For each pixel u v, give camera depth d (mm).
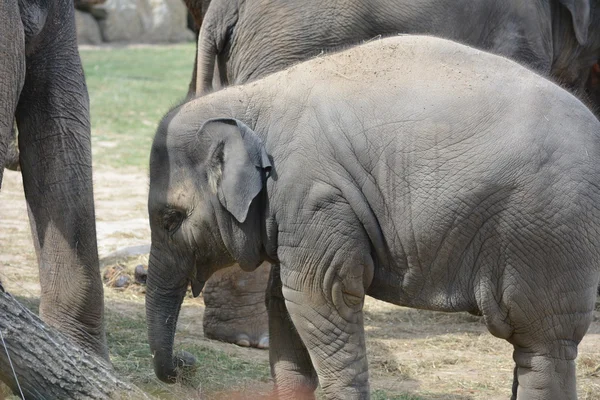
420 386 8570
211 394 7891
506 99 6277
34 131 7617
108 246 13750
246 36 9734
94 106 26578
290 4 9586
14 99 6508
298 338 7328
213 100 6844
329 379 6594
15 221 15375
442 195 6219
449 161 6215
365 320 10859
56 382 5805
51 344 5836
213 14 9891
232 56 9914
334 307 6504
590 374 8844
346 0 9570
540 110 6223
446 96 6320
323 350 6566
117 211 16156
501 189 6133
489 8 10328
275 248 6641
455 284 6375
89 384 5898
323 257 6395
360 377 6598
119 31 44219
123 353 8812
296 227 6422
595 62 12359
